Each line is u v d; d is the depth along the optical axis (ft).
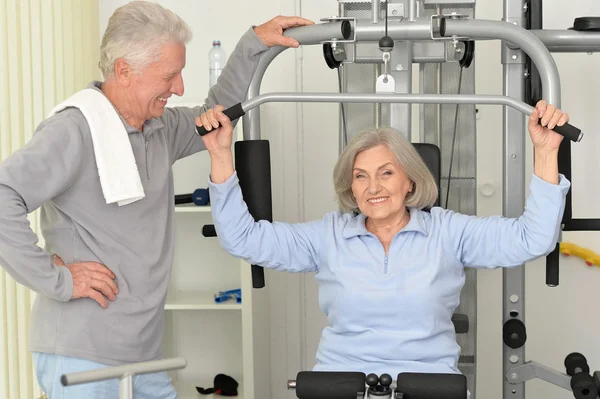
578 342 10.86
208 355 11.28
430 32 6.93
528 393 11.05
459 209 8.40
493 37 6.97
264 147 7.18
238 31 11.09
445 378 5.54
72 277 6.09
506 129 7.69
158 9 6.35
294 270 7.18
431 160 7.38
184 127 7.19
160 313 6.57
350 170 6.90
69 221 6.23
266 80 11.03
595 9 10.54
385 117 8.23
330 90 10.98
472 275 8.37
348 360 6.73
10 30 8.58
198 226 11.18
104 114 6.22
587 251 10.53
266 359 11.05
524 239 6.61
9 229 5.77
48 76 9.14
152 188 6.55
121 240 6.32
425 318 6.61
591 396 7.38
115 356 6.28
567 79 10.61
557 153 7.02
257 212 7.19
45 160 5.87
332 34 6.99
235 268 11.17
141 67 6.23
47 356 6.27
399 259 6.74
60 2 9.34
